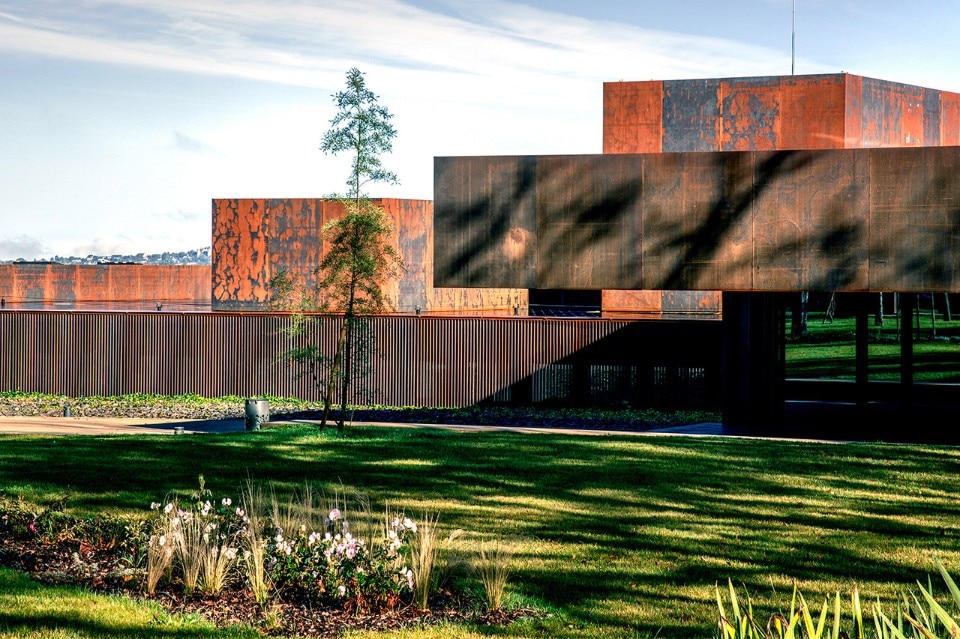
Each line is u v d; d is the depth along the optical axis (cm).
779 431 2412
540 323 3403
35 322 3828
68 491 1320
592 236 2261
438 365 3497
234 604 807
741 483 1492
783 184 2147
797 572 991
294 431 2177
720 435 2298
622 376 3328
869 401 3106
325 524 949
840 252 2117
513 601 852
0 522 1041
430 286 4309
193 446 1794
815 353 4584
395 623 775
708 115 3838
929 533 1177
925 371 4006
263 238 4269
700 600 881
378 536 984
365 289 2502
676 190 2209
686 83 3856
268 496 1307
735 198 2177
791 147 3753
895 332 5091
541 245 2291
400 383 3528
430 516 1226
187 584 834
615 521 1220
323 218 4194
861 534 1166
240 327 3688
